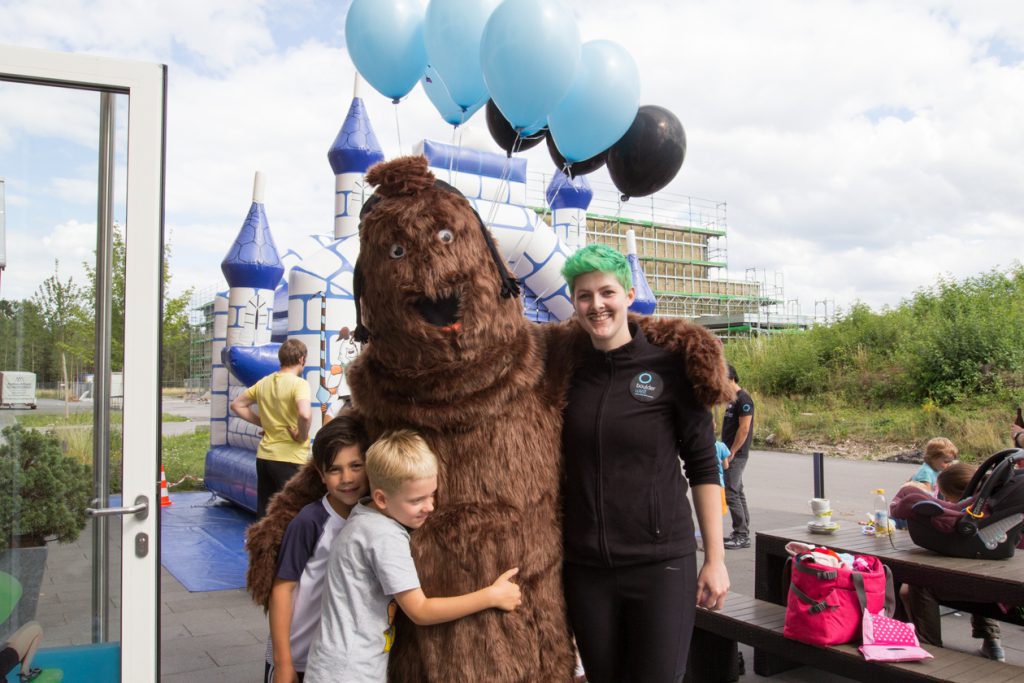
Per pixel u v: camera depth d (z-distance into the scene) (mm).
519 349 2379
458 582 2223
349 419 2461
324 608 2227
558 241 6590
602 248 2420
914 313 20734
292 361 5777
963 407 15570
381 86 3645
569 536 2418
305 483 2553
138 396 2588
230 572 6344
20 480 2596
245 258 8375
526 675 2240
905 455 14062
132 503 2568
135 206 2605
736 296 48594
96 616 2594
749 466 13414
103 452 2641
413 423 2303
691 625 2416
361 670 2154
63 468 2621
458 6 3193
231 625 4977
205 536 7699
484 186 7156
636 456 2363
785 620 3586
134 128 2613
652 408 2389
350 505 2426
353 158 8625
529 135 3424
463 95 3432
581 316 2404
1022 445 5414
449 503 2275
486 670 2203
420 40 3504
